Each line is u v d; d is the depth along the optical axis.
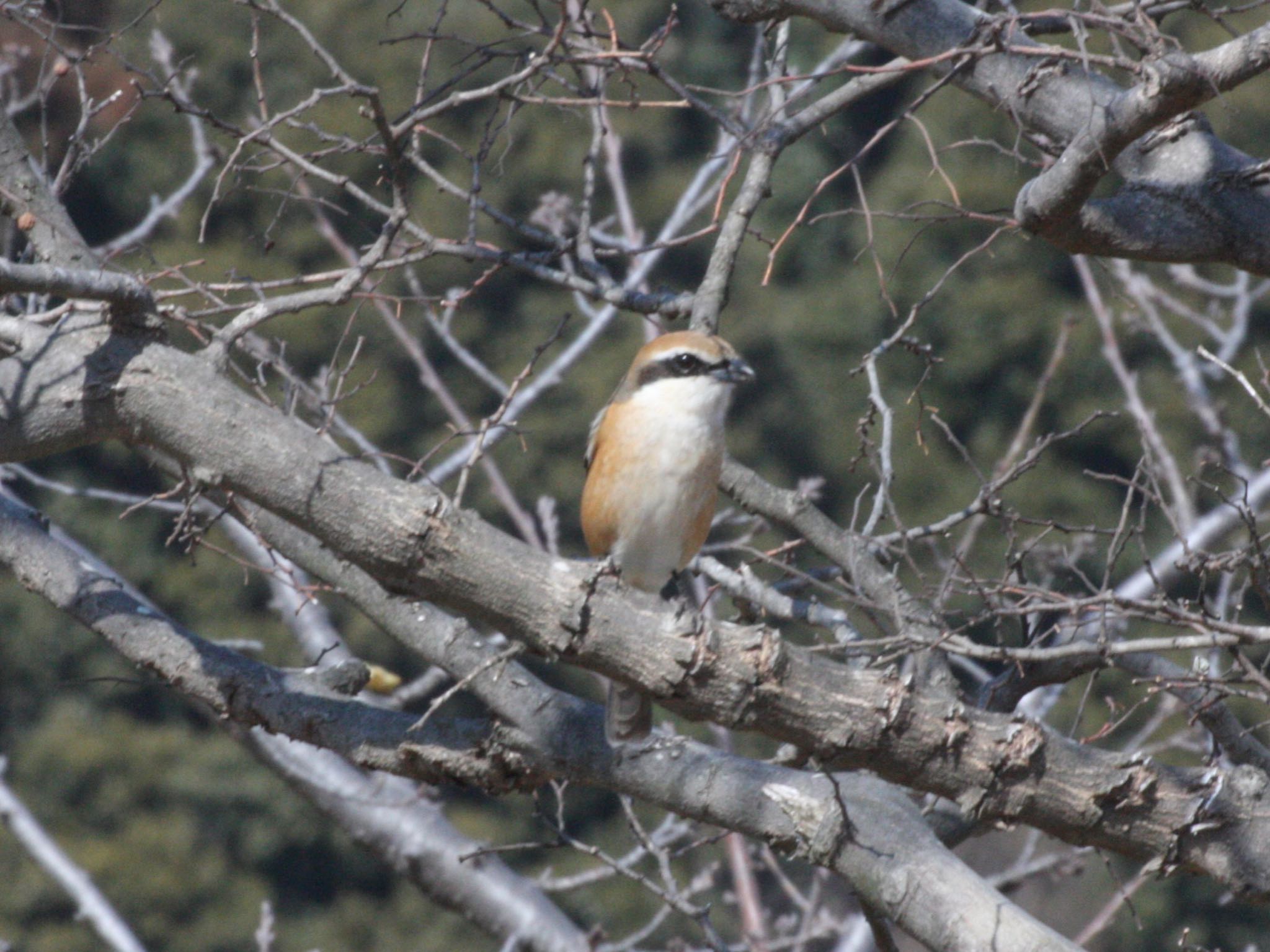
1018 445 11.23
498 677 7.25
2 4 7.95
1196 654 7.71
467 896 11.28
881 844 6.82
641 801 7.28
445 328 12.02
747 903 12.05
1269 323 26.64
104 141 8.22
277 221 8.05
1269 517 7.06
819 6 8.63
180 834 31.48
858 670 6.39
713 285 8.62
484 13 25.31
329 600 16.66
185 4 28.42
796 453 33.91
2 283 5.95
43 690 32.69
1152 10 7.54
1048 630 7.73
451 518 5.98
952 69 7.69
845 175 32.69
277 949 30.80
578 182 32.03
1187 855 6.57
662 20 33.97
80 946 30.05
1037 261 30.11
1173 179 7.95
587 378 31.52
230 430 6.11
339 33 28.31
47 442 6.47
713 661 6.07
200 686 7.50
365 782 11.59
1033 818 6.53
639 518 8.81
